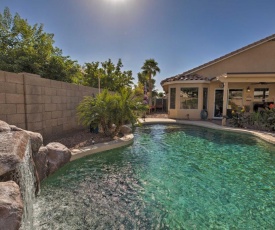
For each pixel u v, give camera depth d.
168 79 17.25
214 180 4.96
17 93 5.65
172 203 3.91
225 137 9.76
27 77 5.97
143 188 4.50
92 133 8.85
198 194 4.27
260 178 5.07
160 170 5.56
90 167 5.69
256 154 6.99
